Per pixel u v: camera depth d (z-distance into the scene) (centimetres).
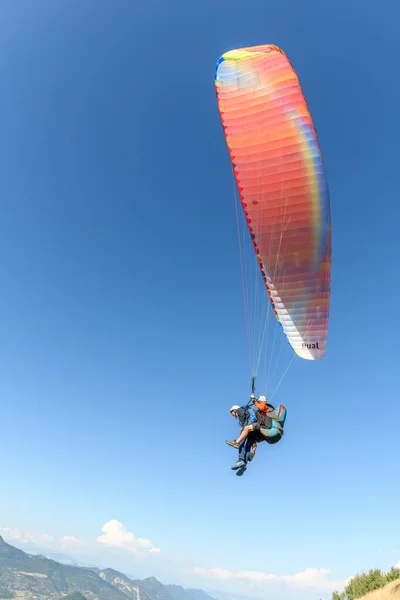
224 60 1227
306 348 1225
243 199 1212
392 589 1309
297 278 1215
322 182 1116
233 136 1198
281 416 1032
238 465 1020
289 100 1137
